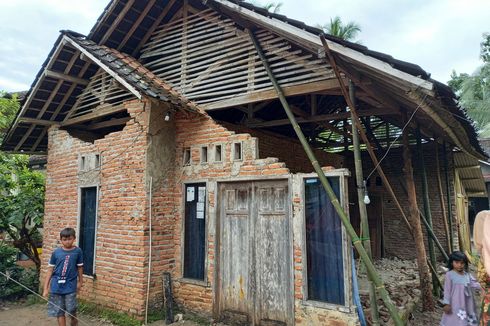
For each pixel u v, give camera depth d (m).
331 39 4.44
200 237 6.00
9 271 7.99
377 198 11.24
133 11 6.83
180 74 6.82
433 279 6.95
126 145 6.30
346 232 4.65
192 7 6.92
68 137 7.52
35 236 10.41
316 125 9.49
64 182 7.43
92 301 6.41
